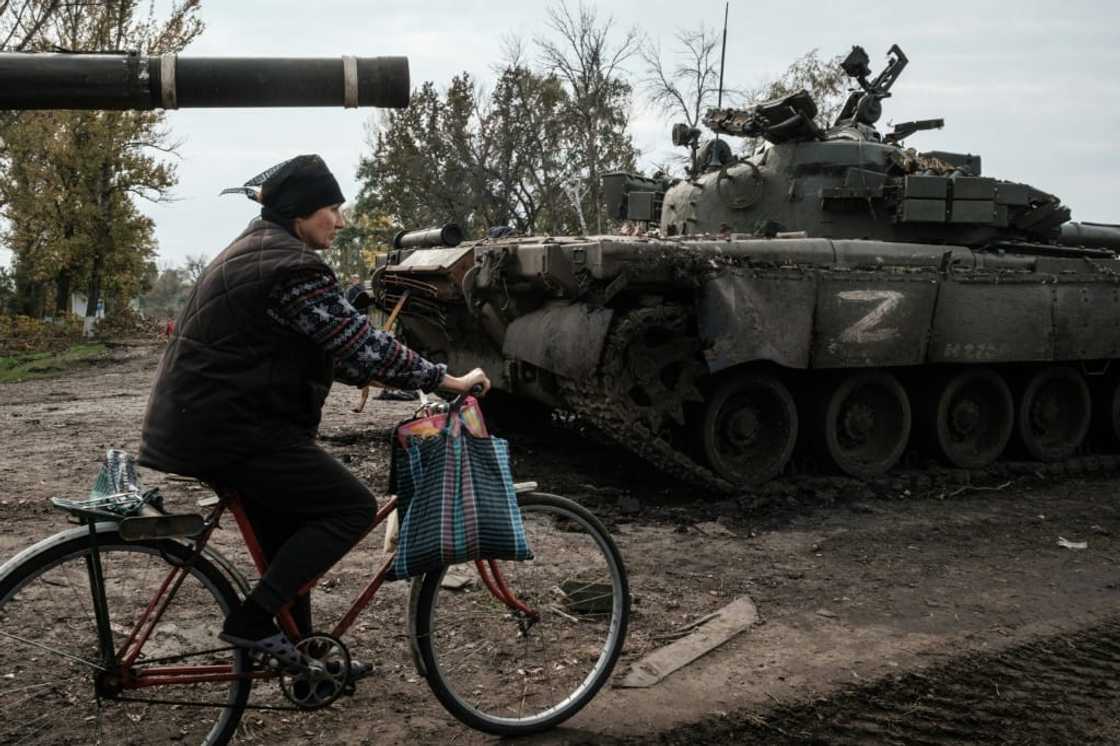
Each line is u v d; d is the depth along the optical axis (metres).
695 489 7.70
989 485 8.45
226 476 2.95
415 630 3.33
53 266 34.84
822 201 8.83
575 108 30.09
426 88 31.62
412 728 3.59
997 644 4.66
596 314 6.87
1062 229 11.27
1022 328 8.50
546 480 7.88
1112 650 4.64
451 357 9.84
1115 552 6.35
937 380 8.57
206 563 3.05
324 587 5.05
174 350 2.94
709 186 9.66
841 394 7.91
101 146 33.06
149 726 3.43
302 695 3.15
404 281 8.78
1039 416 9.21
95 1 21.02
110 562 4.46
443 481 3.20
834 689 4.09
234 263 2.92
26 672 3.71
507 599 3.55
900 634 4.76
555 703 3.74
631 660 4.29
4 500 6.70
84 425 10.49
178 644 4.02
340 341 2.92
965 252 8.40
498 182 31.45
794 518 6.98
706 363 7.16
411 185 32.03
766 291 7.17
